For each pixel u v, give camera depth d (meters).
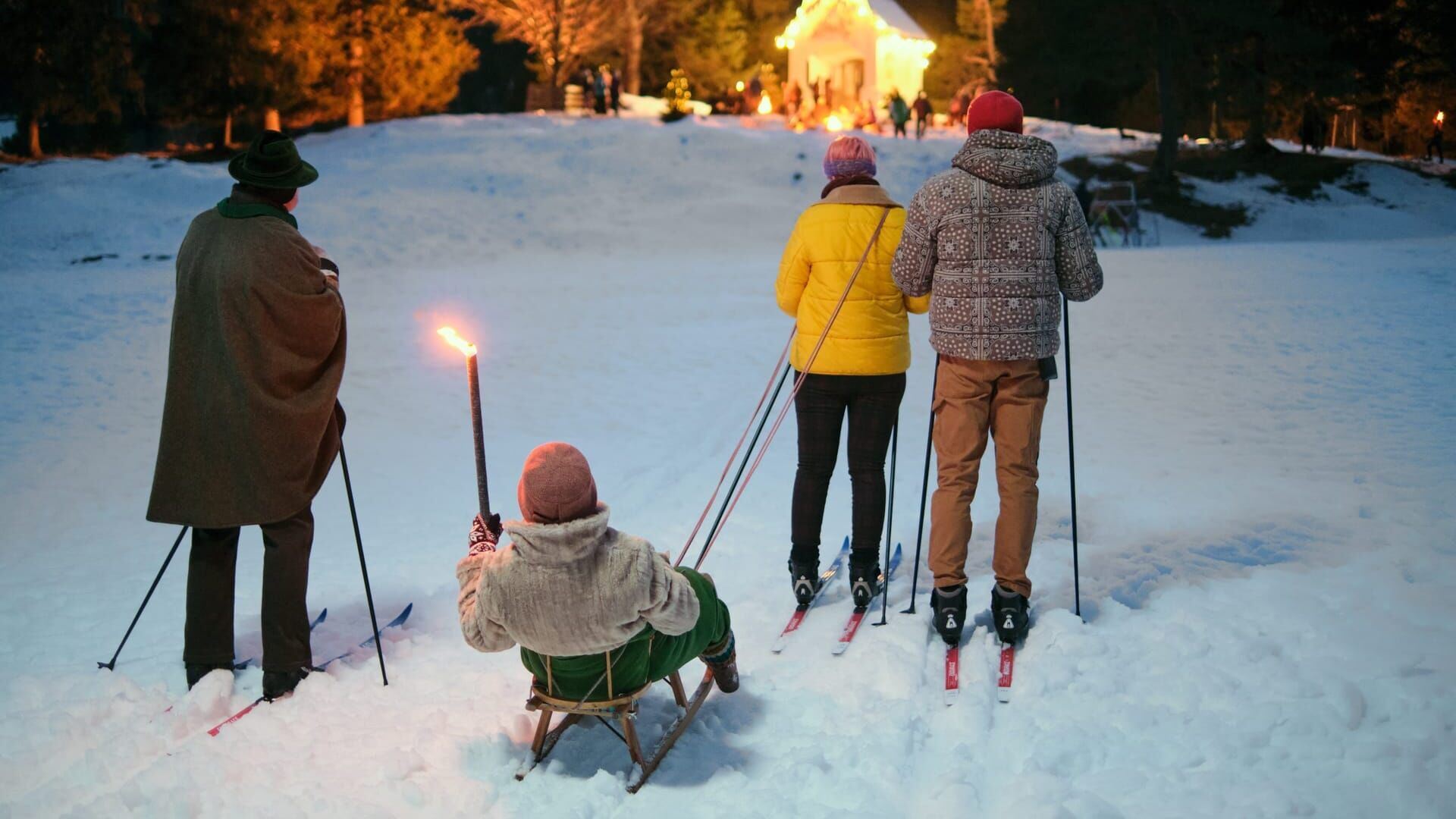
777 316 15.55
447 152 33.66
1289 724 3.44
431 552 5.95
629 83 50.94
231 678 4.05
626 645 3.33
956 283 4.11
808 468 4.75
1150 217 32.44
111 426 9.23
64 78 33.06
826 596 4.96
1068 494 6.68
